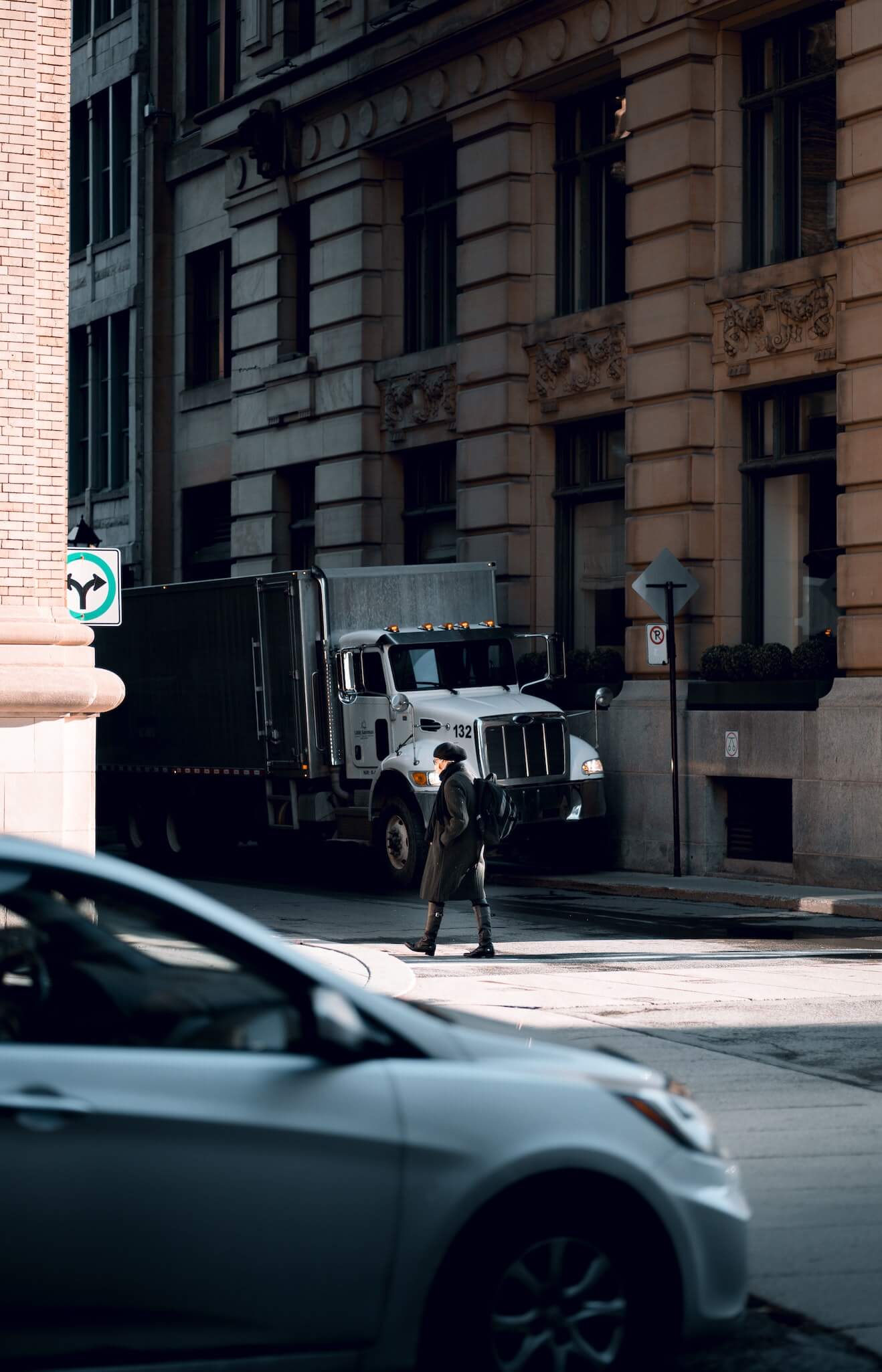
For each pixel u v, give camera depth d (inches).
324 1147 229.0
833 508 1158.3
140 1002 231.8
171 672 1316.4
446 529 1519.4
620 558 1323.8
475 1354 236.2
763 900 1016.2
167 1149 222.5
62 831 723.4
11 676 707.4
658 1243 246.1
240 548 1770.4
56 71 758.5
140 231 1995.6
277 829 1211.2
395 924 900.6
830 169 1164.5
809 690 1114.7
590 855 1237.7
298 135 1654.8
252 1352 227.6
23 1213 215.9
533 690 1326.3
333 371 1610.5
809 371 1144.8
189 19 1937.7
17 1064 220.5
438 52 1441.9
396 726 1112.2
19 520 745.6
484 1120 236.4
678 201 1221.7
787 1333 291.0
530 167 1384.1
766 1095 465.1
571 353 1333.7
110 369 2087.8
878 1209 361.7
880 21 1072.8
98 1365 220.2
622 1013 593.6
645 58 1245.1
